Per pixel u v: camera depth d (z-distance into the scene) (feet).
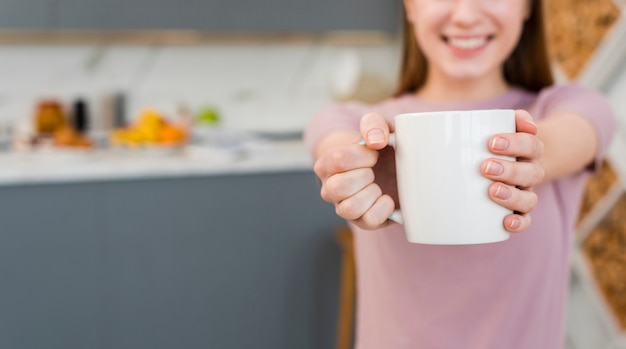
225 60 10.87
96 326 8.02
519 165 2.28
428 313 3.29
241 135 9.56
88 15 9.09
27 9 8.85
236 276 8.45
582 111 3.16
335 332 8.86
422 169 2.31
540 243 3.22
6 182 7.53
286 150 9.43
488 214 2.31
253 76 11.03
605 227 7.23
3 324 7.72
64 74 10.16
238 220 8.41
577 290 7.84
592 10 7.03
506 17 3.33
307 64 11.24
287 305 8.68
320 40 11.19
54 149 8.09
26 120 9.70
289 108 11.25
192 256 8.27
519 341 3.22
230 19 9.66
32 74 10.03
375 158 2.38
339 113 3.51
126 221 8.00
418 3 3.48
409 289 3.31
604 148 3.18
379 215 2.38
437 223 2.32
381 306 3.40
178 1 9.43
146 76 10.53
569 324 7.95
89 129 10.07
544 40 3.72
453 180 2.29
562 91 3.39
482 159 2.28
